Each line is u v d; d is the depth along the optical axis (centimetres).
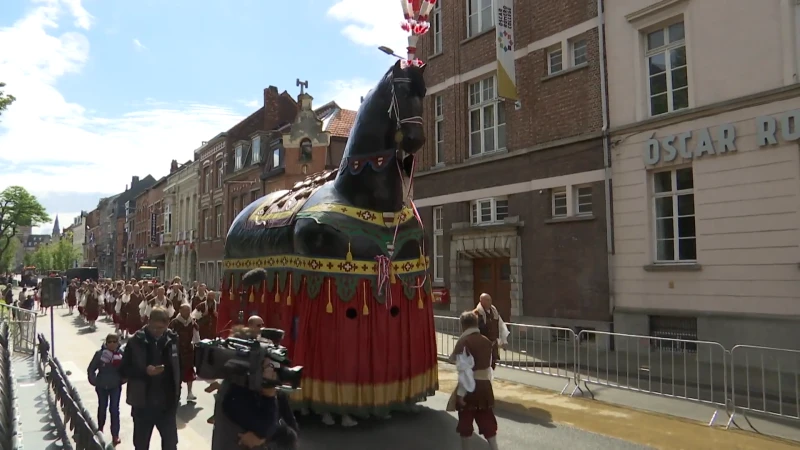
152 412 529
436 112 1909
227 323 903
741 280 1109
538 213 1512
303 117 1336
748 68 1115
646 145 1274
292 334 720
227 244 964
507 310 1642
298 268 719
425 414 770
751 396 857
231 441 377
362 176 711
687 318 1201
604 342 1249
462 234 1719
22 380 1020
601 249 1362
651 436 679
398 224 736
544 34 1533
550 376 1029
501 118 1688
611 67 1363
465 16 1811
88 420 475
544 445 648
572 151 1437
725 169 1141
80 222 12681
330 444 644
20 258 14762
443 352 1311
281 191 930
